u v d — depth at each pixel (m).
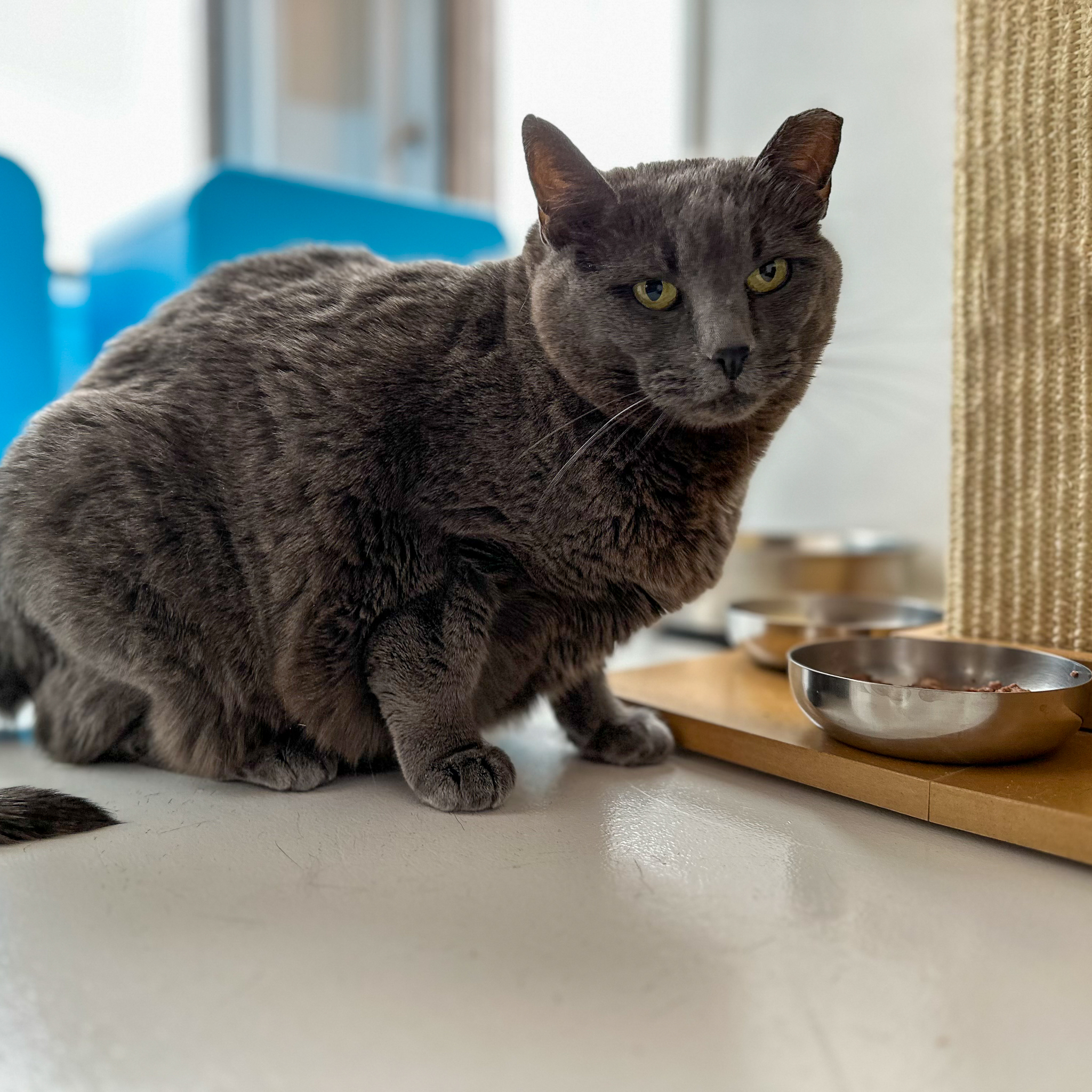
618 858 0.84
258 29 2.09
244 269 1.16
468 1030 0.59
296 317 1.05
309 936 0.70
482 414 0.95
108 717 1.08
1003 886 0.79
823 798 1.00
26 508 1.01
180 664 1.00
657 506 0.98
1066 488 1.16
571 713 1.14
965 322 1.23
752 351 0.90
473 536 0.96
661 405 0.92
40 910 0.74
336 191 1.62
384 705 0.98
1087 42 1.08
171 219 1.51
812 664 1.13
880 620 1.53
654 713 1.17
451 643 0.96
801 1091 0.54
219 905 0.75
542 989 0.64
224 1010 0.61
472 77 2.33
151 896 0.77
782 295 0.94
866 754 0.99
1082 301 1.12
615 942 0.69
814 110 0.92
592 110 2.25
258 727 1.05
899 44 1.74
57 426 1.03
